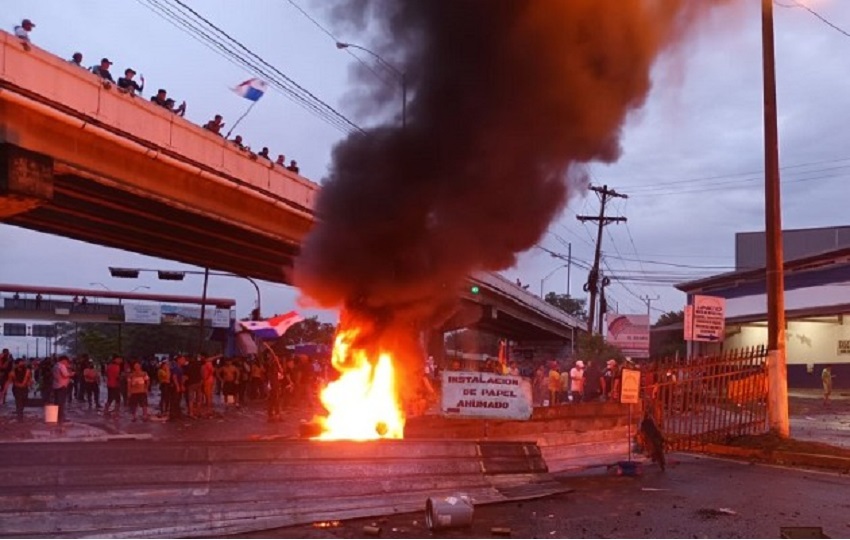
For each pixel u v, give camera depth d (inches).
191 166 866.8
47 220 957.8
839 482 440.8
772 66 605.9
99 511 275.9
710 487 421.7
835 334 1472.7
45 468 274.2
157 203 877.8
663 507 358.9
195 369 799.7
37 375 1100.5
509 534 297.1
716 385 599.5
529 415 478.6
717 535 298.7
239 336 1418.6
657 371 587.8
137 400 756.6
